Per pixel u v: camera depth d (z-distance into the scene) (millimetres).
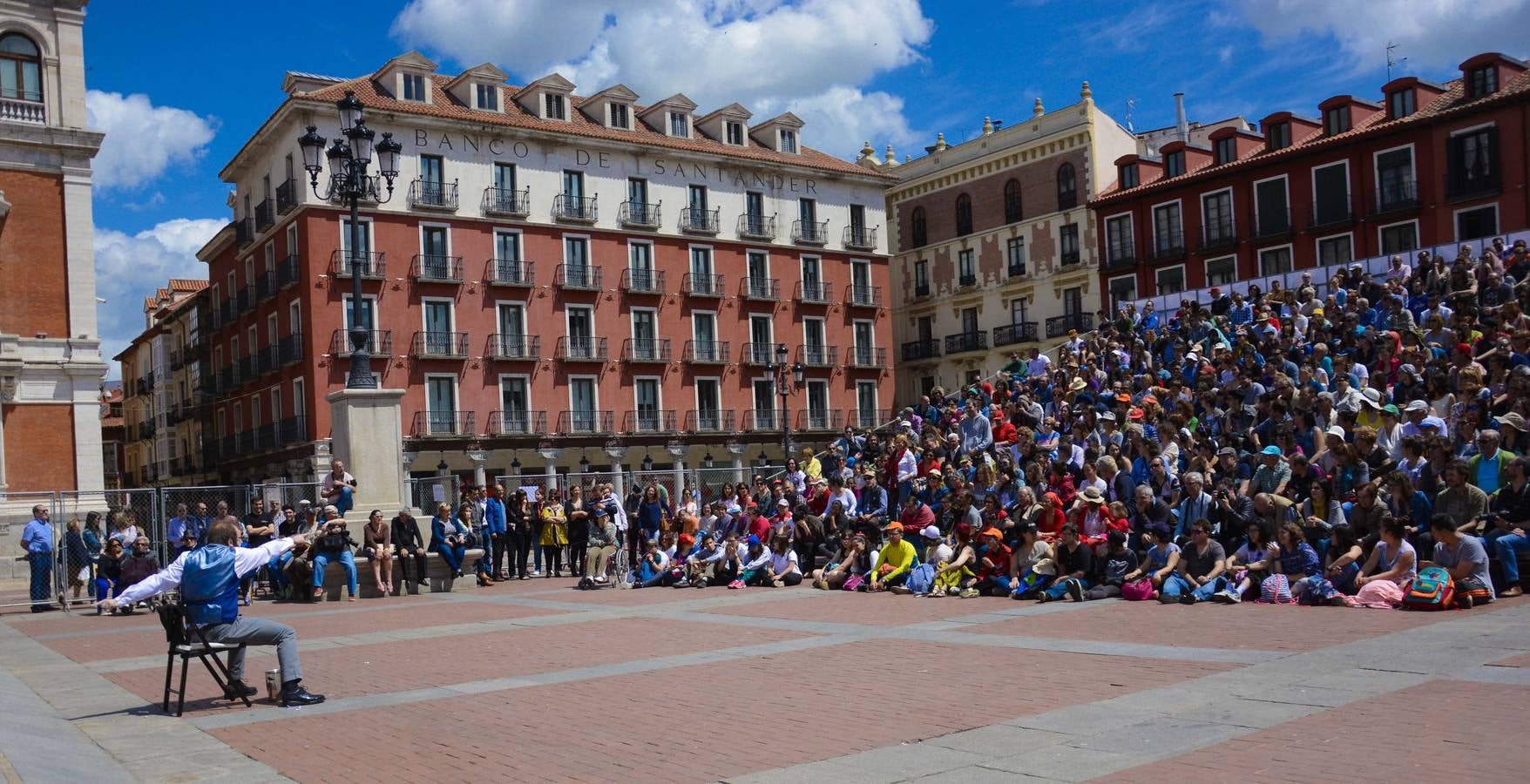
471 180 51000
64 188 36219
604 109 56438
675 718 8578
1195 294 36750
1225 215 52062
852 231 64062
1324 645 10234
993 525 16969
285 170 48906
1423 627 10773
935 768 6754
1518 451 14078
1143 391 24562
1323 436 16516
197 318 63125
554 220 53125
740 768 7008
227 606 9734
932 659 10852
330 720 9039
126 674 11953
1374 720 7242
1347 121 48625
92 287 36406
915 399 67812
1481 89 44500
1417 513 13336
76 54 36562
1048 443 21500
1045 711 8172
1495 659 8875
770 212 60969
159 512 22766
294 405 49000
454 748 7863
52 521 21641
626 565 23250
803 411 61000
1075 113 58938
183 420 67250
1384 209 46438
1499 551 12391
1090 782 6277
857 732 7836
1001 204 62938
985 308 63844
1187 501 15258
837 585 18781
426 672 11281
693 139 59312
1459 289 24594
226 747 8180
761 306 59938
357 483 21359
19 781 6289
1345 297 27703
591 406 53719
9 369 34531
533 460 51719
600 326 54250
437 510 21812
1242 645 10523
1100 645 11148
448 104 51844
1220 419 20094
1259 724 7375
